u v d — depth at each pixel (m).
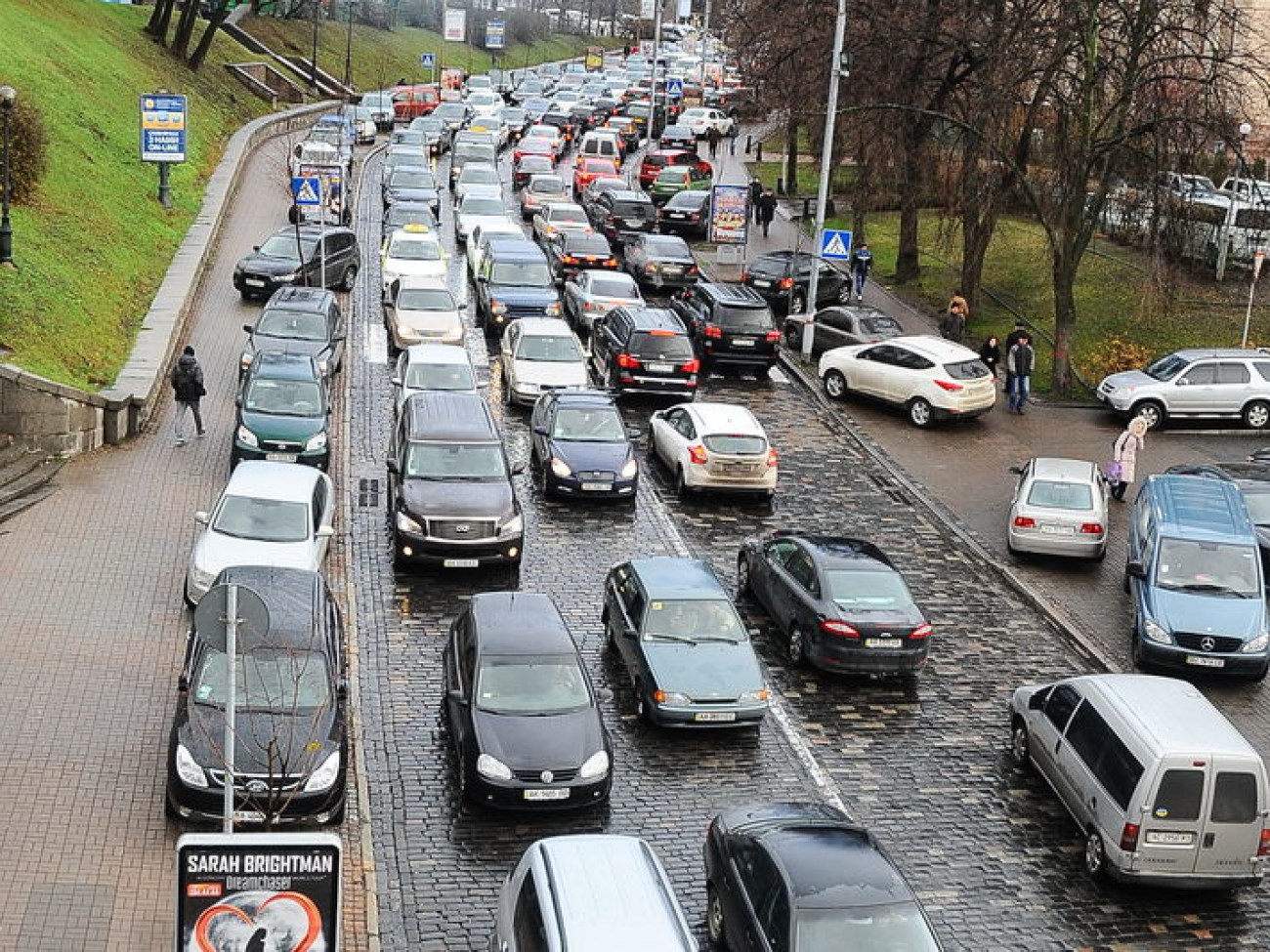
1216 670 20.36
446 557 21.41
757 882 12.74
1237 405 32.28
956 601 22.88
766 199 50.94
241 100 61.03
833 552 20.48
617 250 46.97
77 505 22.42
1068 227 33.56
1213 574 21.23
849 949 11.75
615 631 19.38
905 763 17.77
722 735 18.06
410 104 73.38
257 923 10.41
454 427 23.23
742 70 61.59
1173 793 14.79
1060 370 34.38
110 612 18.94
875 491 27.45
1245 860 14.98
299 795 14.32
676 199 51.31
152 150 39.66
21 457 23.66
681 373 30.48
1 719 16.00
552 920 11.26
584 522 24.52
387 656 19.08
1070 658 21.19
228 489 20.41
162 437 25.94
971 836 16.22
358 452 26.56
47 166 33.97
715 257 46.69
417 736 17.17
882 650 19.30
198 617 11.56
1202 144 32.25
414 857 14.74
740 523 25.14
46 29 45.84
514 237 38.75
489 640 16.88
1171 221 32.41
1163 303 35.34
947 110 39.78
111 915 12.90
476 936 13.53
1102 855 15.30
